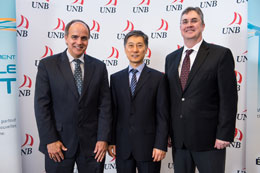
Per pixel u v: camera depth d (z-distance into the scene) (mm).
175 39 2236
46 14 2225
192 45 1561
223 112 1426
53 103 1534
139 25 2293
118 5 2297
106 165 2373
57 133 1521
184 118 1488
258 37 1958
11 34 1889
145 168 1596
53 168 1534
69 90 1498
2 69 1847
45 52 2238
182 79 1532
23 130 2207
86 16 2287
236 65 2084
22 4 2152
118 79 1686
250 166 2004
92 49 2305
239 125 2109
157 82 1605
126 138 1604
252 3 1956
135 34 1632
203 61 1476
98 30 2299
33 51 2203
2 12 1839
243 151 2111
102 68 1641
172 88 1564
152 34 2279
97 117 1627
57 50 2266
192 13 1521
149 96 1589
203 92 1458
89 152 1555
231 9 2070
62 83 1491
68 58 1566
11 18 1884
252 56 1979
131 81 1660
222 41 2109
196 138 1470
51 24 2240
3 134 1865
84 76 1538
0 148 1854
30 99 2219
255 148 1985
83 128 1526
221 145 1430
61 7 2248
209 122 1473
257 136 1977
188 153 1568
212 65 1443
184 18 1540
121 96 1637
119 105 1649
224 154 1535
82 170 1564
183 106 1493
